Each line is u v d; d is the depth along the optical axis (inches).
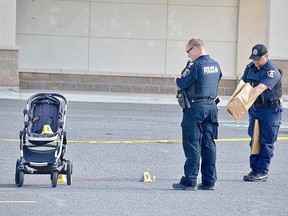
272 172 1374.3
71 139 1691.7
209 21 2765.7
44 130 1187.3
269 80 1245.7
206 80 1156.5
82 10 2726.4
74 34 2726.4
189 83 1155.3
